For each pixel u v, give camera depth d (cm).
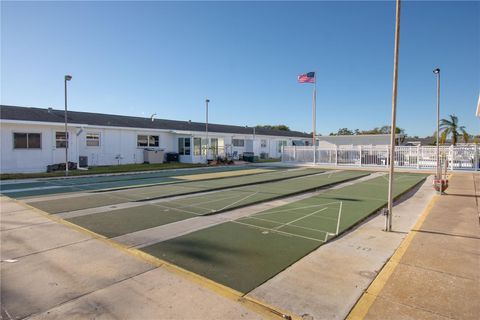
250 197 1045
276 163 2973
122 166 2386
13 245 556
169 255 502
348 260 475
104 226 684
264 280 407
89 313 331
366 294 365
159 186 1352
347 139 3553
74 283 402
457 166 2080
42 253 514
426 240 557
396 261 462
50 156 1998
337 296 363
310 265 457
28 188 1301
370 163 2467
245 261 474
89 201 990
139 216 779
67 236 610
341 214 791
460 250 503
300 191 1182
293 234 615
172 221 727
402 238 590
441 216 739
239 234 617
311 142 4978
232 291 377
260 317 321
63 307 344
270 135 4191
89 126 2228
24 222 723
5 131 1803
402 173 1970
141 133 2712
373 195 1097
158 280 409
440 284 385
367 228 668
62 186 1362
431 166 2178
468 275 409
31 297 366
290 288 384
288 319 318
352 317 319
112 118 2816
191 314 326
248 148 3719
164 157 2878
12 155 1834
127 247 543
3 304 351
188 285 394
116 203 955
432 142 5106
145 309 337
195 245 551
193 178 1692
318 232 628
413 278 404
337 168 2381
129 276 423
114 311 334
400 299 352
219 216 780
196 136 2894
